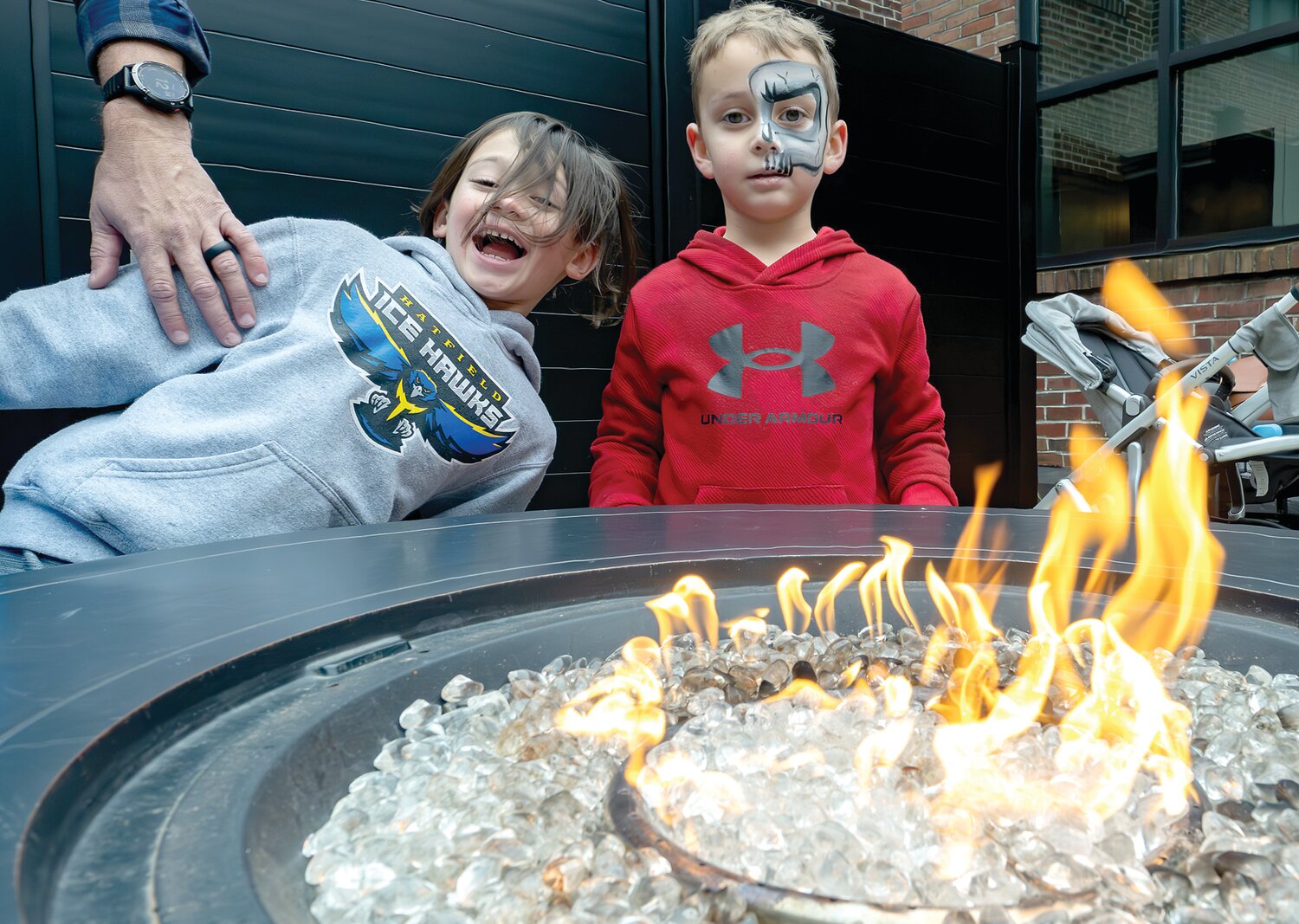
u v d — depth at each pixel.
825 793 0.35
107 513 0.85
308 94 2.12
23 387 0.96
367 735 0.40
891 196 3.18
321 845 0.32
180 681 0.35
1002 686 0.51
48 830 0.24
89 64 1.06
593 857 0.30
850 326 1.53
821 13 2.93
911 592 0.63
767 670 0.51
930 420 1.58
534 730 0.42
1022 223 3.49
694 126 1.69
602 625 0.55
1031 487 3.59
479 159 1.27
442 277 1.18
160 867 0.24
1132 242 5.37
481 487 1.20
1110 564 0.62
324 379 1.00
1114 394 2.60
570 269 1.37
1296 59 4.88
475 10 2.31
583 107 2.49
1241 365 2.99
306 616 0.46
